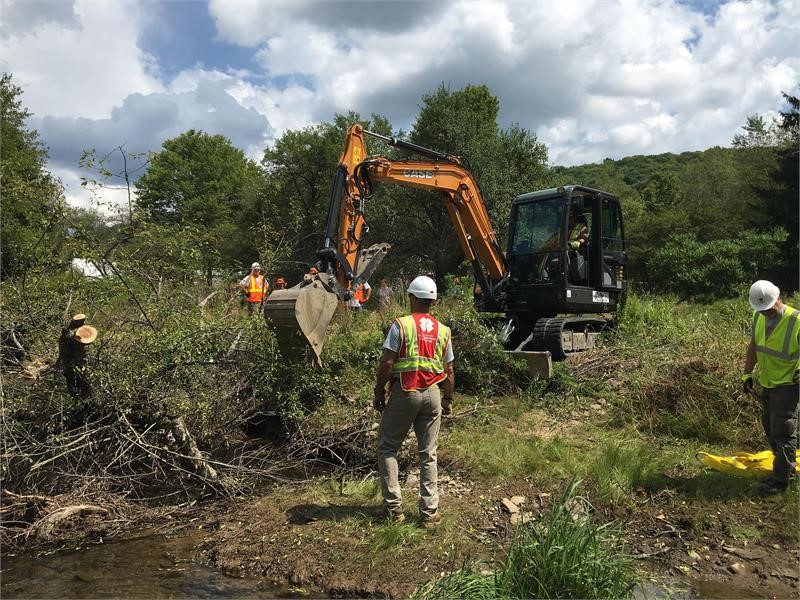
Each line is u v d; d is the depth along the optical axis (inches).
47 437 184.1
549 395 273.4
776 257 876.6
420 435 159.5
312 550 144.4
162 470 187.3
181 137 1457.9
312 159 1181.1
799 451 179.5
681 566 138.6
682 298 878.4
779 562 139.8
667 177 1967.3
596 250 347.3
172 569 140.8
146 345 207.9
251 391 234.5
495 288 350.0
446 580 119.1
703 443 216.4
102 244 236.7
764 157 1195.3
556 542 118.4
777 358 168.9
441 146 984.3
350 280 268.1
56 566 142.9
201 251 266.5
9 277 230.5
